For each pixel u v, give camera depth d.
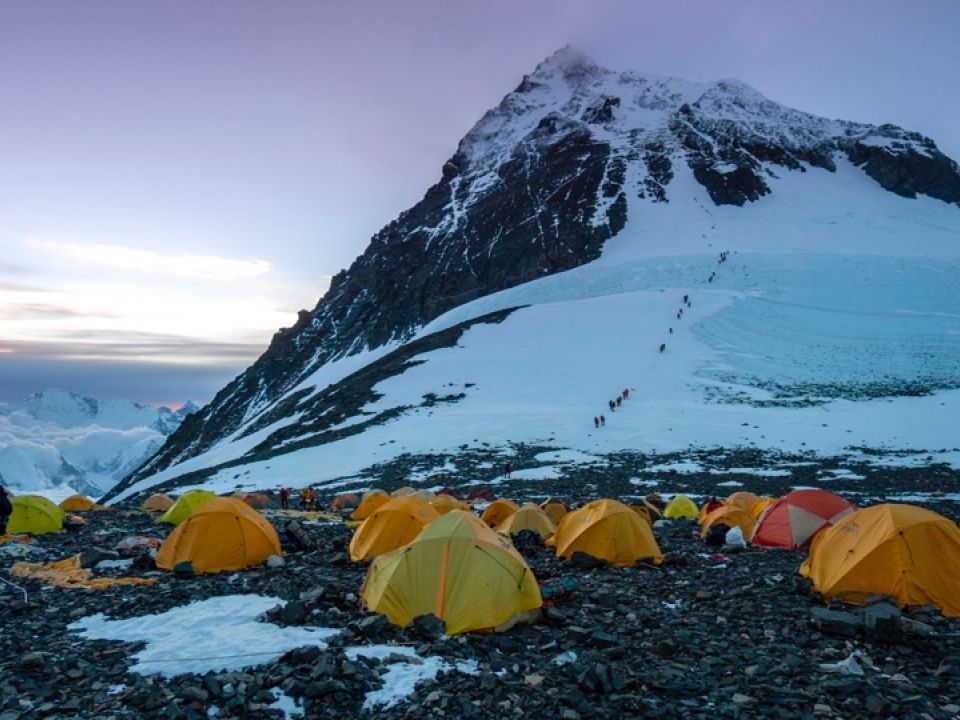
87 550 15.57
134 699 7.32
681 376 64.44
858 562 11.50
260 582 12.91
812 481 34.69
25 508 20.23
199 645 8.96
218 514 14.69
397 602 10.13
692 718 7.00
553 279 114.44
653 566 15.32
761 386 61.19
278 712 7.09
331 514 28.61
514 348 77.25
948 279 92.75
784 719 7.00
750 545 18.66
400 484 39.31
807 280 94.81
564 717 6.93
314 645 8.77
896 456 40.66
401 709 7.16
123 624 10.17
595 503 16.77
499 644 9.18
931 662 8.69
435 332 97.94
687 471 39.28
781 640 9.61
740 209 146.88
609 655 8.80
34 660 8.22
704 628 10.19
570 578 12.70
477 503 30.61
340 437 56.19
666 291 91.88
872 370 64.50
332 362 146.25
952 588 10.96
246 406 155.12
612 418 54.25
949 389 57.19
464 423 55.47
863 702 7.41
